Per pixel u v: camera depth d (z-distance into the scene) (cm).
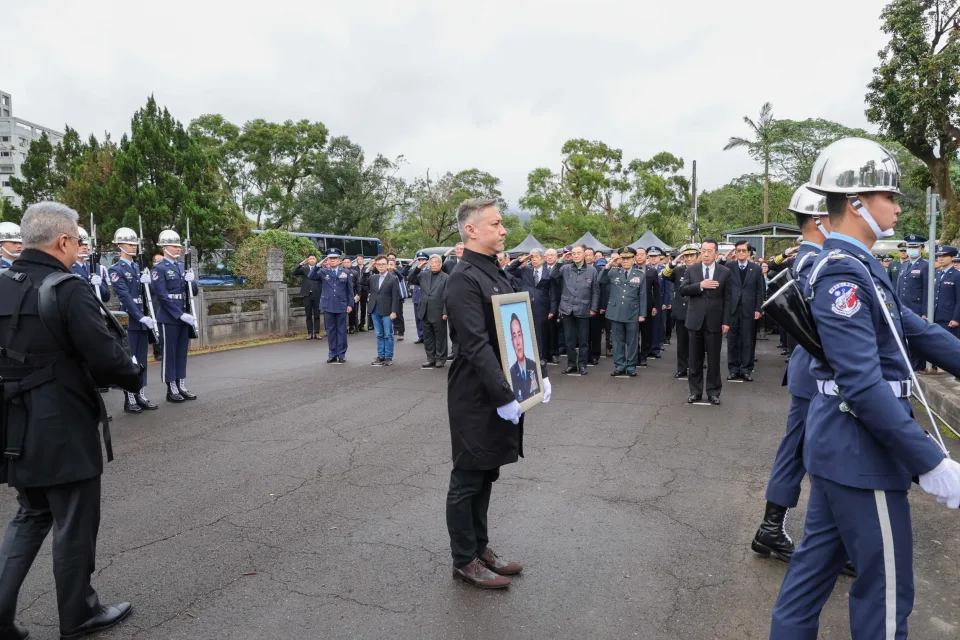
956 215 2033
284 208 4219
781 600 246
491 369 309
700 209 4906
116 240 772
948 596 332
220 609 319
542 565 364
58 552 288
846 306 214
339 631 299
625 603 323
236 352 1269
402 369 1073
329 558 373
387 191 4094
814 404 239
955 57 1883
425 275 1096
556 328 1192
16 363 281
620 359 1019
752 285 962
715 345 782
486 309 324
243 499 466
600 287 1145
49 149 2588
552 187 4394
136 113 1867
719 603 324
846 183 229
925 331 237
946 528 412
